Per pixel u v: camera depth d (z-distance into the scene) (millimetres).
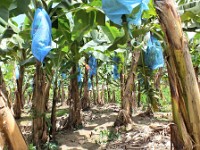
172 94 1982
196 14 3547
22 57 6562
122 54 7418
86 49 5848
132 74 6562
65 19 4645
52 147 5023
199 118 1947
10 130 1793
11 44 6281
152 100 7641
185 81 1933
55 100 5625
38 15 3006
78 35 4613
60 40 5004
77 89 7020
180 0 4789
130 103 6742
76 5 4238
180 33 1915
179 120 1971
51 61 5102
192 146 1952
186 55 1924
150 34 5738
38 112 4879
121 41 4613
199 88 2160
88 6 4055
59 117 8914
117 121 6496
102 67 13180
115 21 2943
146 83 7504
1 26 3107
